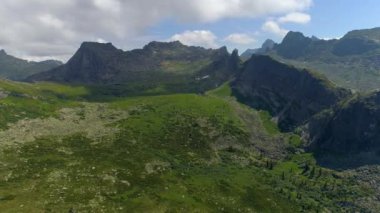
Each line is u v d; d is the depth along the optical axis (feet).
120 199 499.92
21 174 526.98
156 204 505.25
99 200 483.10
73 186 509.35
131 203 494.18
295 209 617.62
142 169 615.16
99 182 534.78
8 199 451.53
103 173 565.12
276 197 646.74
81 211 445.37
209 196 573.74
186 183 604.90
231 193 610.65
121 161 629.92
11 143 643.86
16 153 600.80
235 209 553.64
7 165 550.36
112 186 531.09
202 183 622.13
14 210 425.28
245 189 643.86
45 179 519.60
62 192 486.79
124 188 533.96
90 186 516.73
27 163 566.36
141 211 479.41
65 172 550.36
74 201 468.34
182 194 555.69
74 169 565.94
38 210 431.84
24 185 495.00
